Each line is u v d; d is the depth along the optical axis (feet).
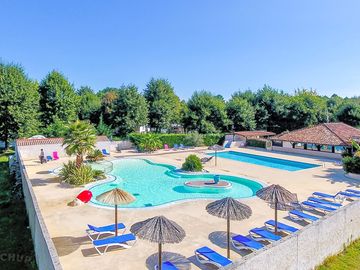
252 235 37.88
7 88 123.03
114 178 77.82
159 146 138.51
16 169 90.79
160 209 50.62
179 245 35.63
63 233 39.91
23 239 46.29
